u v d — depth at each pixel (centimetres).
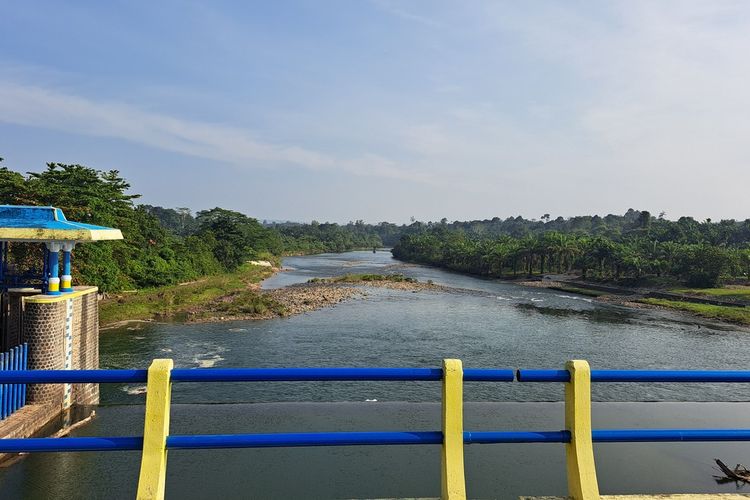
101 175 4000
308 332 3216
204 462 1219
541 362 2598
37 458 1146
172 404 1716
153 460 317
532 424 1543
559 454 1302
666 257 7050
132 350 2631
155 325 3366
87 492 1002
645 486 1173
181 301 4166
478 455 1291
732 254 6375
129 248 4138
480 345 2947
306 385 2011
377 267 10125
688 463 1300
